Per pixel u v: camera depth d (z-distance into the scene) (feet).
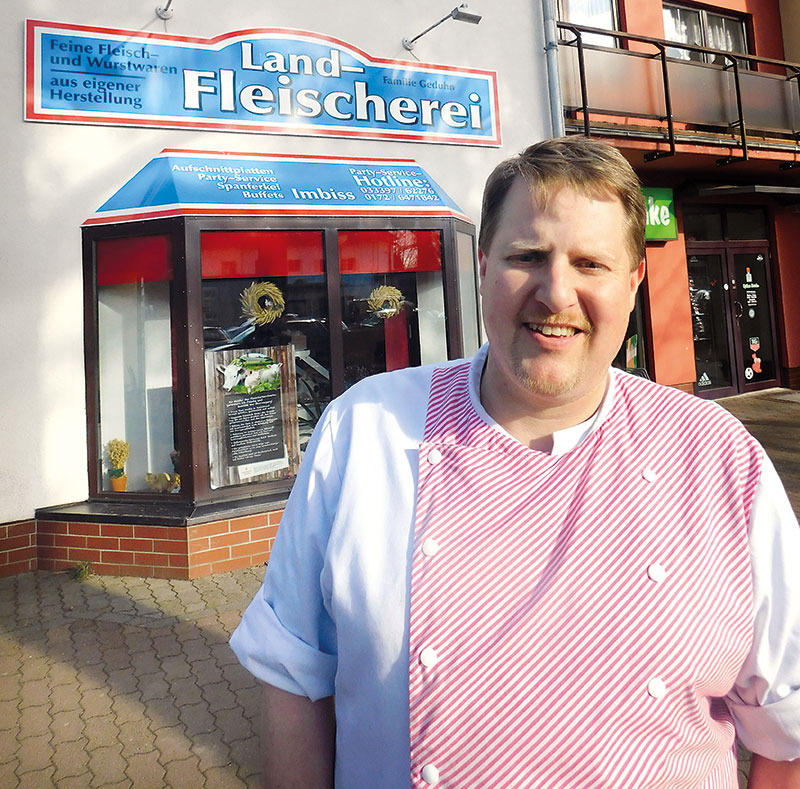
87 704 10.51
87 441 16.74
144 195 16.43
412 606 3.32
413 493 3.65
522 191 3.55
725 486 3.48
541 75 22.22
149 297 16.49
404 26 20.12
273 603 3.95
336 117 19.07
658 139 26.53
